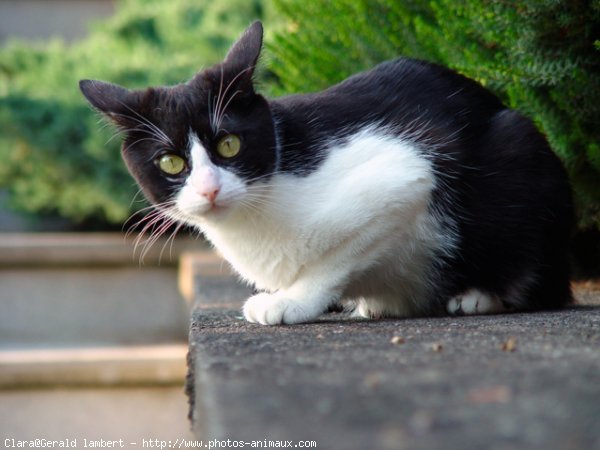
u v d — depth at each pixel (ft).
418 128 5.31
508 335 4.78
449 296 5.42
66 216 10.34
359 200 5.19
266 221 5.21
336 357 4.58
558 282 5.40
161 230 5.42
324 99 5.35
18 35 13.29
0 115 9.12
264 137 5.22
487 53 5.58
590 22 5.30
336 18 5.93
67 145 9.27
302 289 5.25
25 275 8.68
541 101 5.47
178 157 5.21
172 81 8.88
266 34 6.61
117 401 7.08
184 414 7.09
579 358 4.51
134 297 8.86
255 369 4.49
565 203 5.36
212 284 6.72
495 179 5.31
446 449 3.66
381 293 5.45
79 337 8.80
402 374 4.42
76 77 9.58
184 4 10.80
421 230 5.31
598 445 3.67
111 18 12.35
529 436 3.79
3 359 7.04
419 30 5.66
